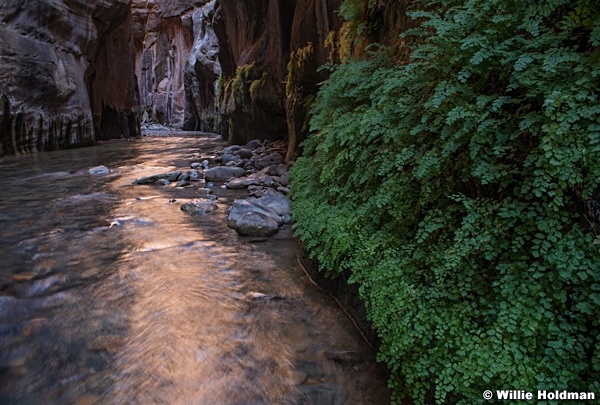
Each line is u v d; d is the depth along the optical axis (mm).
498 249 2547
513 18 2844
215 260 5742
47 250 6066
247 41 17750
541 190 2262
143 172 13508
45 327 3926
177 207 8758
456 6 3363
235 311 4297
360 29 6148
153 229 7168
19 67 17438
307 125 9633
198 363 3412
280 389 3121
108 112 28219
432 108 3195
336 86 5078
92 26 22719
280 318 4172
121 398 2986
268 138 17375
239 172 12250
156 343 3684
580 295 2242
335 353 3582
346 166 4637
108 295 4617
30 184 11312
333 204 4836
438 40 3182
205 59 37688
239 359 3477
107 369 3309
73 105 21438
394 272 3146
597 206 2277
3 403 2930
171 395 3027
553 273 2268
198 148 21922
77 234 6848
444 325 2639
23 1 17922
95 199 9516
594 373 2137
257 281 5062
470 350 2465
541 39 2643
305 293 4746
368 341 3734
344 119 4703
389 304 2998
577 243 2258
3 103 16562
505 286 2375
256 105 16453
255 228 6824
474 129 2895
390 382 2924
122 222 7594
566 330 2215
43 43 18969
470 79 3283
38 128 18781
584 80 2266
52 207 8711
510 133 2773
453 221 3043
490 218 2680
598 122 2184
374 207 3865
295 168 6676
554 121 2363
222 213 8320
